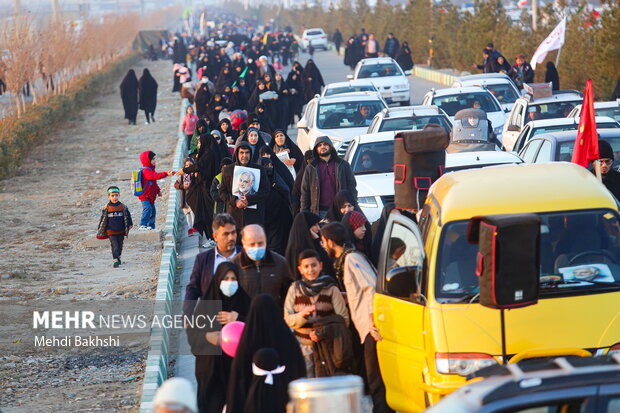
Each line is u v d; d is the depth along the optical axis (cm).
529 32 12362
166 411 1398
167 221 5306
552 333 2116
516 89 7581
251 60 11412
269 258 2330
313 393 1433
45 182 7481
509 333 2114
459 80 7738
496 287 1938
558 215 2292
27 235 5494
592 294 2180
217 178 3944
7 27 11056
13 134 8794
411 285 2233
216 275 2195
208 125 6134
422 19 17338
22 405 2770
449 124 5519
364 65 10556
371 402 2534
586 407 1327
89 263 4688
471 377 1623
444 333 2127
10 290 4131
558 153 4231
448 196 2359
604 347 2109
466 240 2252
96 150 9325
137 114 12594
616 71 8694
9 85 10506
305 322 2259
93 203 6488
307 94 9944
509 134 5825
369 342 2308
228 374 2175
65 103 12038
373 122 5772
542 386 1351
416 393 2202
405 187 2653
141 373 3041
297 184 3828
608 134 4253
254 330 1989
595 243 2264
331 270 2534
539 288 2138
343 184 3753
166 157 8662
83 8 18938
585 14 10331
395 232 2375
